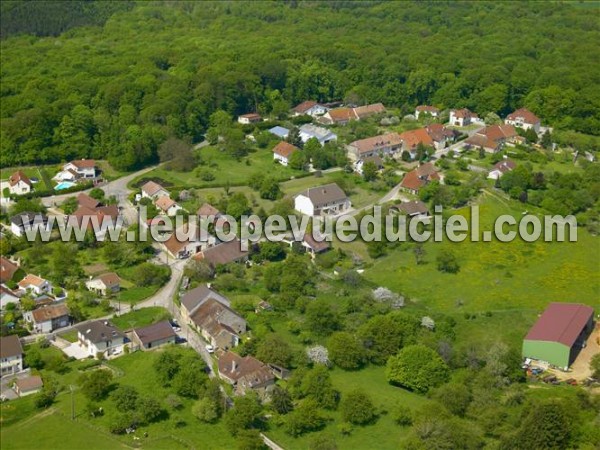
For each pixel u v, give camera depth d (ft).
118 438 442.50
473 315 588.09
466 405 473.67
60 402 472.85
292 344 545.85
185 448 435.94
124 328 562.66
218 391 473.26
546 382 508.53
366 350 536.42
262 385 492.13
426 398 494.59
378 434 456.45
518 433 429.79
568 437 429.38
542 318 561.43
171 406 469.98
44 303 588.91
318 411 467.11
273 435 453.17
